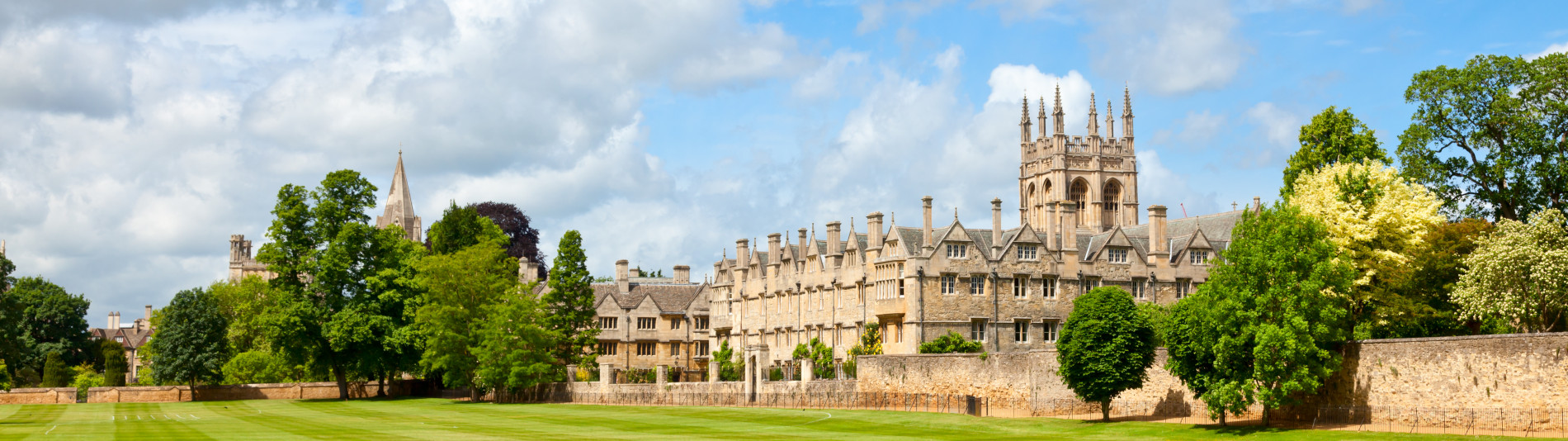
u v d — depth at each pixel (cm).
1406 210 7419
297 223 11050
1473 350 5566
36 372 13662
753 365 9488
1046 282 9981
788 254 11575
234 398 11794
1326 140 9088
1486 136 7950
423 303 10988
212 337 13000
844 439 5928
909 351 9512
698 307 13562
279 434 6425
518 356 10081
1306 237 6238
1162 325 7388
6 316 10038
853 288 10419
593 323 11700
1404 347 5906
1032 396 7750
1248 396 6100
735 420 7569
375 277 10969
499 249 11162
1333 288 6312
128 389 11500
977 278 9775
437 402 10512
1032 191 17638
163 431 6631
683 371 12369
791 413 8062
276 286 11038
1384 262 7231
